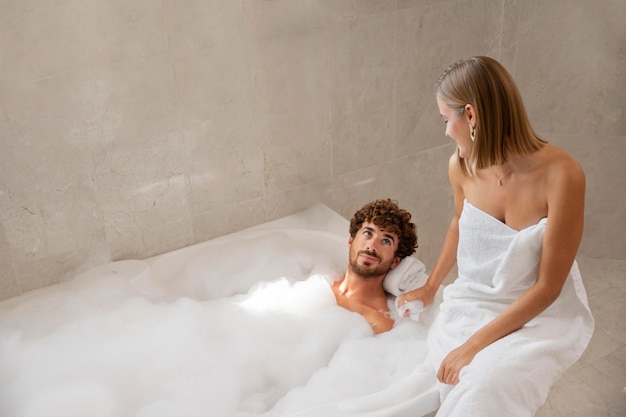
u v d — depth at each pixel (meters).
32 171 2.08
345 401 1.68
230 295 2.33
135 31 2.06
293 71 2.35
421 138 2.75
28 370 1.94
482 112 1.58
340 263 2.40
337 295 2.23
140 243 2.35
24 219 2.13
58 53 1.98
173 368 1.95
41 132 2.05
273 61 2.30
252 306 2.20
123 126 2.16
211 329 2.10
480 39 2.71
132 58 2.09
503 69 1.59
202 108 2.25
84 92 2.06
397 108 2.63
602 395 2.28
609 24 2.61
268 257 2.38
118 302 2.17
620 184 2.85
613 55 2.65
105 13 2.00
